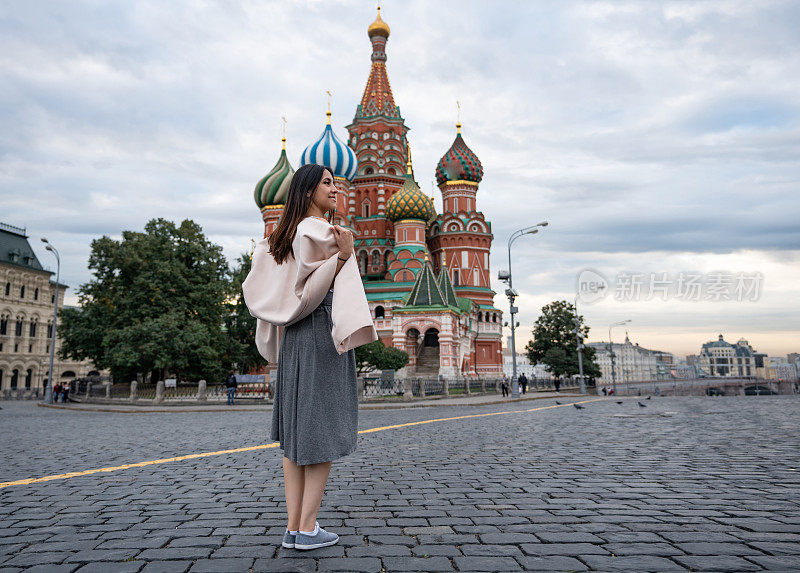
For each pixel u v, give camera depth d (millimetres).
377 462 6832
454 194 66812
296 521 3281
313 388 3219
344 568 2857
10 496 4793
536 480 5488
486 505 4387
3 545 3314
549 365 68125
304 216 3416
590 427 11898
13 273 66250
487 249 66438
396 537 3459
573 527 3684
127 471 6180
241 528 3705
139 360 35812
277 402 3471
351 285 3166
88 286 39031
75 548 3242
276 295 3391
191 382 40750
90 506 4402
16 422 15836
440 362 45719
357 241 65500
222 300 40906
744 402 25047
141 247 37531
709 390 78000
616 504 4383
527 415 16406
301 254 3182
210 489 5117
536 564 2920
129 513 4160
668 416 15320
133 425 13984
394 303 55812
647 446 8297
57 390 39250
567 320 69312
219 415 19578
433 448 8273
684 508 4227
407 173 62125
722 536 3436
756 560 2963
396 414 18141
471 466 6453
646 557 3029
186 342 35875
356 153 68688
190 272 39562
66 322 41719
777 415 15305
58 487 5215
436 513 4117
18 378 66625
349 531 3611
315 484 3232
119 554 3119
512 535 3490
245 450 8125
